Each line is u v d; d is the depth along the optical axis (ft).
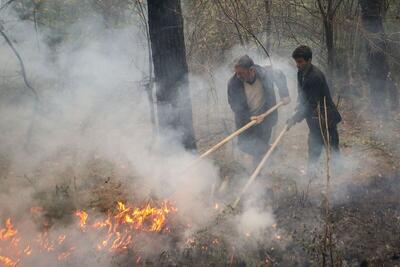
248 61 16.30
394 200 15.40
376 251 12.96
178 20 15.87
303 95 16.31
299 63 15.92
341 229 13.94
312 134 16.94
